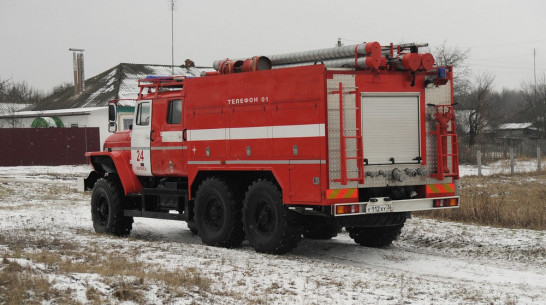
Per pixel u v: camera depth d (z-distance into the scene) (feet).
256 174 41.47
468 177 97.50
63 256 34.83
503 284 32.30
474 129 188.96
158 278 28.99
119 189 50.29
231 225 41.96
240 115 40.83
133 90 174.29
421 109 38.86
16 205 67.56
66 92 198.59
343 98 36.55
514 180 90.68
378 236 43.09
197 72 193.88
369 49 36.70
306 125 37.04
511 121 280.51
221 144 42.11
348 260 39.11
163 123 46.52
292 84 37.76
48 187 86.89
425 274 35.06
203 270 31.99
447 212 53.88
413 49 39.01
